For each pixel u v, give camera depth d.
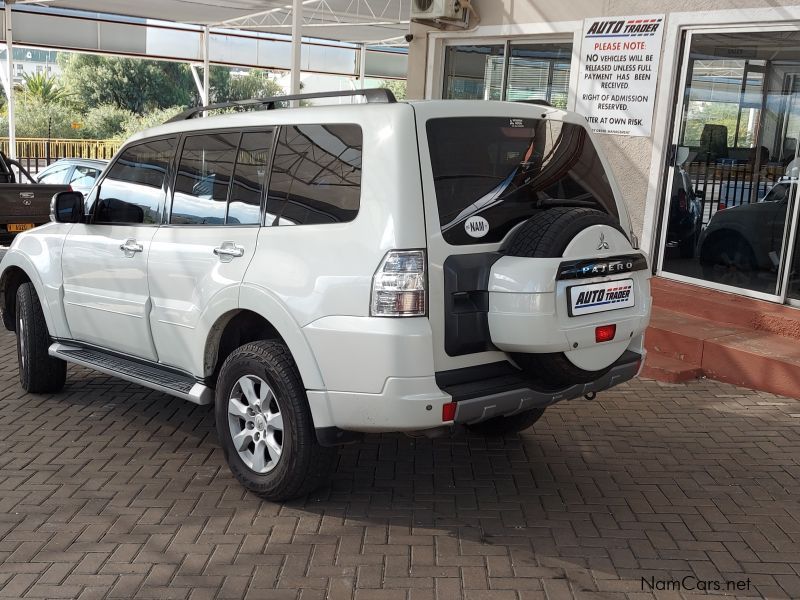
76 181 14.08
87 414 5.77
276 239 4.16
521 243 3.92
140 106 48.53
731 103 7.53
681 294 7.60
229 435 4.46
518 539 3.98
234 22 20.52
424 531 4.05
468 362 3.90
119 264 5.14
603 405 6.06
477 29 9.77
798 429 5.58
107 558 3.75
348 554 3.81
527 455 5.09
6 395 6.19
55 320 5.79
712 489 4.61
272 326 4.53
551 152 4.33
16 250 6.14
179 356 4.77
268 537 3.97
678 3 7.82
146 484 4.59
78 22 19.83
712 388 6.47
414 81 10.58
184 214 4.81
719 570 3.71
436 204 3.78
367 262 3.75
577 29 8.72
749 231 7.44
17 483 4.58
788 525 4.18
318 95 4.37
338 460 4.96
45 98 42.53
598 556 3.82
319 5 17.73
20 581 3.54
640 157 8.29
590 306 3.95
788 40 7.03
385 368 3.69
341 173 3.96
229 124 4.65
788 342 6.71
